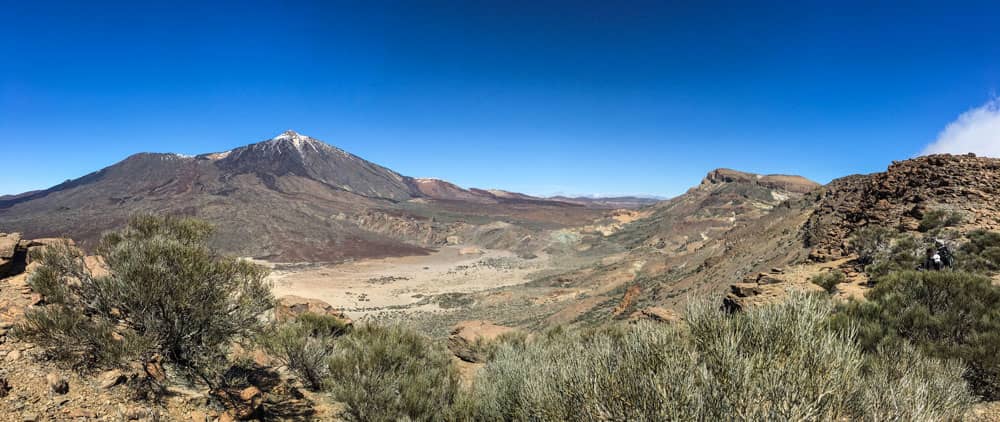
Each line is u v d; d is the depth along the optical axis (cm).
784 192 18588
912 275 832
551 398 390
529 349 749
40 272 573
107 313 600
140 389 527
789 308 375
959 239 1672
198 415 530
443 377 828
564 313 4984
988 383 569
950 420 410
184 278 609
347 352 778
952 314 675
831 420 299
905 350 530
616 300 4975
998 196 2016
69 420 425
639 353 363
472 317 6222
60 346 507
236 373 736
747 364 310
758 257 4012
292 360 813
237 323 660
